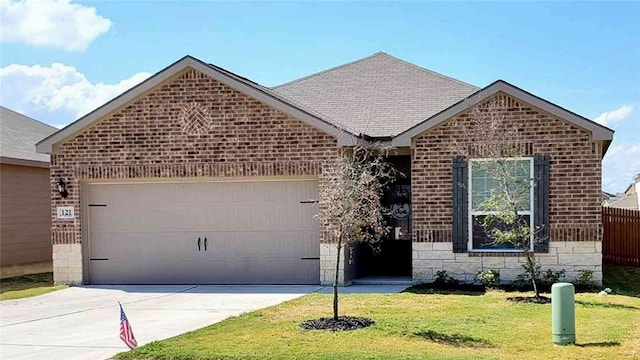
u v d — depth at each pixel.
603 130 14.12
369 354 8.34
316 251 15.49
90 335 10.29
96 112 15.99
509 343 8.94
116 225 16.39
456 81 19.97
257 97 15.42
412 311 11.35
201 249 16.02
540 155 14.42
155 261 16.20
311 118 15.09
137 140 16.00
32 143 21.98
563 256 14.38
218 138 15.66
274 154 15.39
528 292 13.55
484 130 14.10
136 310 12.52
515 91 14.42
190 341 9.30
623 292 13.87
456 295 13.22
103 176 16.11
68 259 16.36
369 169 14.40
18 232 20.12
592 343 8.89
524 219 14.53
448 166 14.80
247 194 15.80
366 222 10.62
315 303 12.38
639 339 9.09
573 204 14.34
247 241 15.81
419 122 16.19
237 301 13.24
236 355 8.43
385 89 19.75
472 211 14.81
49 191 21.67
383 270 18.02
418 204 14.96
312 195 15.48
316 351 8.55
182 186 16.09
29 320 11.78
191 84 15.77
